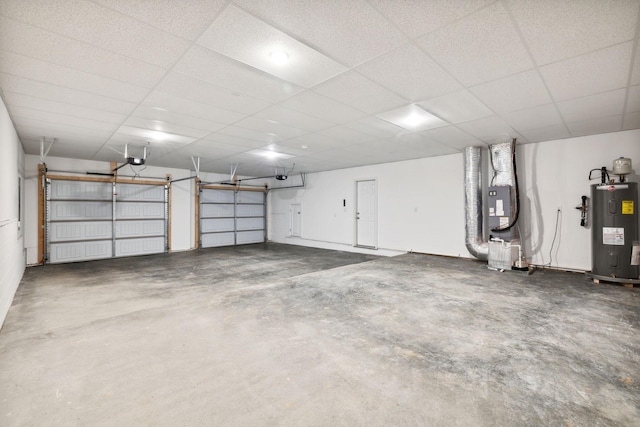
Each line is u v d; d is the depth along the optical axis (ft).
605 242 14.51
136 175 26.66
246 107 12.08
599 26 6.78
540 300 11.99
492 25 6.75
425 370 6.99
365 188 28.09
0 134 10.64
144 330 9.20
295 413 5.53
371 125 14.67
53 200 22.50
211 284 16.19
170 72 8.96
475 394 6.09
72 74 9.02
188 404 5.78
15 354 7.75
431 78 9.50
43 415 5.48
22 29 6.71
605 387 6.30
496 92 10.64
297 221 34.86
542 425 5.22
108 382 6.49
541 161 18.15
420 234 23.68
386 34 7.07
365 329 9.30
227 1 5.86
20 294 14.23
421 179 23.62
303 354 7.73
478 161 19.17
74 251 23.39
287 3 5.95
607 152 16.12
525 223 18.72
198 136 16.74
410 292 13.16
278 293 13.08
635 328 9.24
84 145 18.79
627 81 9.70
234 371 6.93
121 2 5.86
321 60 8.30
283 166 28.30
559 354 7.69
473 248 19.17
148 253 27.35
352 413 5.53
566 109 12.40
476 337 8.71
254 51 7.81
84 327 9.41
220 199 33.71
